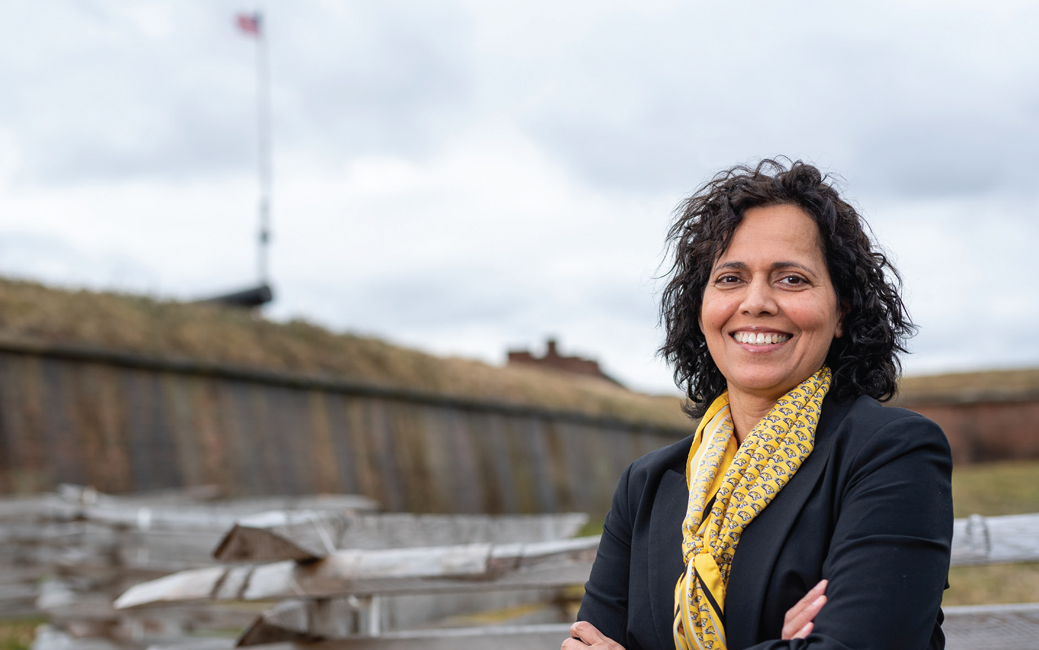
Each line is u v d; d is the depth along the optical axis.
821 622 1.44
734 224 1.72
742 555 1.57
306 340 17.89
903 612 1.41
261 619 3.08
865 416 1.59
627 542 1.86
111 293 15.30
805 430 1.62
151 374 14.27
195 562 7.17
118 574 7.13
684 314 1.90
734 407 1.77
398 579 3.02
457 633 3.04
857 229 1.72
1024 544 2.57
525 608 6.52
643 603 1.70
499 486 20.91
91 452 13.03
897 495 1.48
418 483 18.84
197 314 16.16
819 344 1.67
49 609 7.07
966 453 27.53
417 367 19.84
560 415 23.06
